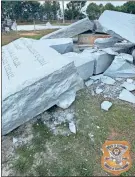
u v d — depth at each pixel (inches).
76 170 126.5
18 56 196.5
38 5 1126.4
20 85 144.9
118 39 276.4
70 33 347.6
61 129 153.6
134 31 241.6
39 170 126.4
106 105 174.6
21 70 166.2
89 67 209.5
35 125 157.4
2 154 136.5
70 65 163.2
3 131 144.3
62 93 166.7
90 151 138.2
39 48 205.9
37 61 174.4
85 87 200.5
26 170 126.8
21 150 138.8
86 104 177.3
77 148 139.8
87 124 157.5
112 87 199.3
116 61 216.7
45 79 151.6
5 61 193.9
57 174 124.2
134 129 154.9
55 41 258.5
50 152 137.0
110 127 156.1
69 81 167.0
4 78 161.0
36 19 1146.0
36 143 143.0
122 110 172.2
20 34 613.0
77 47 322.3
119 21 262.2
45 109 162.4
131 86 198.7
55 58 172.9
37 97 152.9
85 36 360.5
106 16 279.3
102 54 219.1
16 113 145.9
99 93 192.1
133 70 217.2
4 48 231.8
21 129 154.5
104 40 287.1
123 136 149.3
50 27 786.2
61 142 143.6
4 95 138.7
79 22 346.3
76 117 163.2
